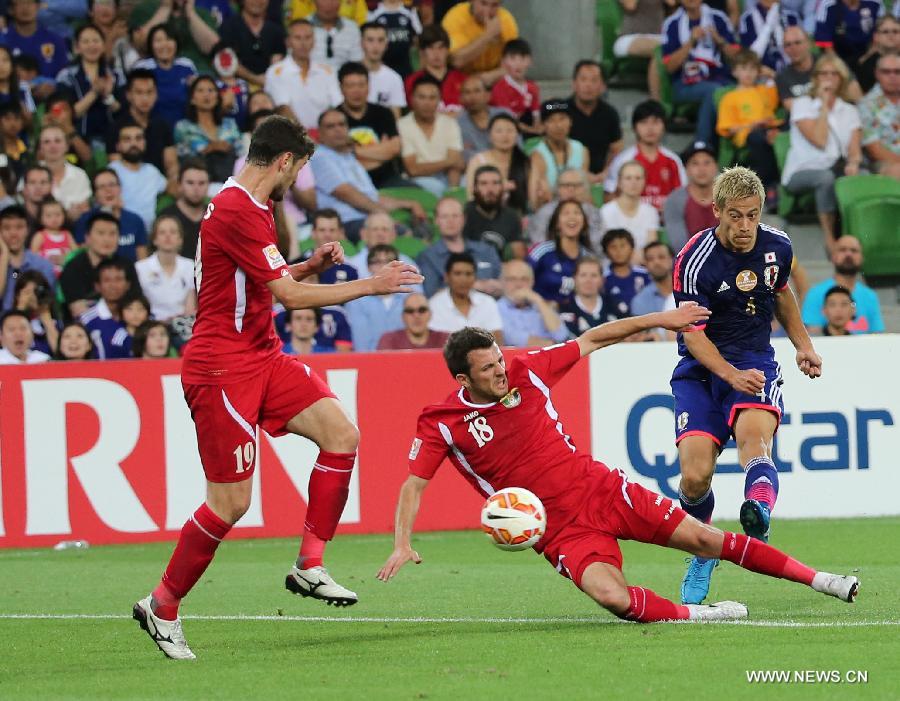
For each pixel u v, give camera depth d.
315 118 51.97
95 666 18.66
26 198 46.44
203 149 49.66
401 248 46.62
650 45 58.19
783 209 52.69
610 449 36.31
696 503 22.62
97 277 42.72
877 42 55.38
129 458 35.75
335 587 19.58
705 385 22.70
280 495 36.19
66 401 35.56
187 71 52.06
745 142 53.41
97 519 35.62
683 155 52.47
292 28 51.78
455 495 36.84
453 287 42.22
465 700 15.20
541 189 50.06
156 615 18.88
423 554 32.41
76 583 28.86
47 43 53.72
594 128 52.88
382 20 54.75
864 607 22.03
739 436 21.83
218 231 18.47
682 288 22.34
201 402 18.91
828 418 36.62
